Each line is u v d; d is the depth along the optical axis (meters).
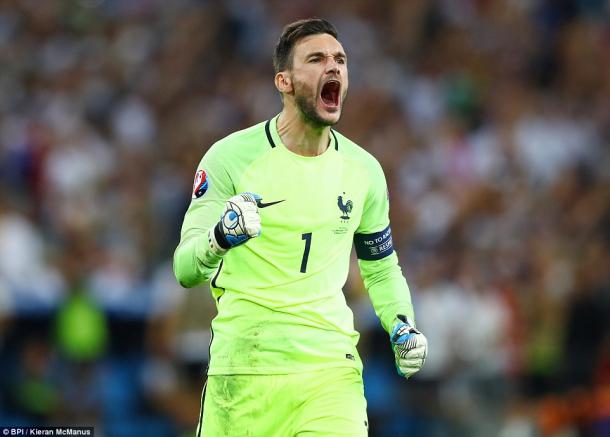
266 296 20.34
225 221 18.66
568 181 56.69
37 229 47.28
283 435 20.38
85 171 51.91
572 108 63.72
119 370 44.50
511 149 58.41
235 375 20.39
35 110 56.41
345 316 20.83
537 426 41.91
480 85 64.06
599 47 66.69
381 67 63.59
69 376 41.88
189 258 19.61
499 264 48.88
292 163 20.50
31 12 62.56
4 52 59.94
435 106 61.66
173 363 40.72
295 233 20.38
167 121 58.81
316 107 20.31
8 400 41.28
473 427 43.09
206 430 20.78
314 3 66.56
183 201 51.69
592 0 70.12
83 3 64.19
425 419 43.34
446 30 66.44
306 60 20.33
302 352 20.23
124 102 58.38
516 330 46.19
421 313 44.34
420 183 55.34
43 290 43.66
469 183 55.16
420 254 49.97
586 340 46.91
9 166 51.94
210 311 40.34
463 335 44.03
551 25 69.12
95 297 43.12
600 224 53.28
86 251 45.06
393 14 66.88
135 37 63.19
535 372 45.94
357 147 21.44
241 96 60.22
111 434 42.16
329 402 20.14
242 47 63.97
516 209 54.25
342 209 20.77
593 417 40.97
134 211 50.19
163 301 42.41
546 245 51.22
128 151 54.03
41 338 43.09
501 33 67.38
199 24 63.62
